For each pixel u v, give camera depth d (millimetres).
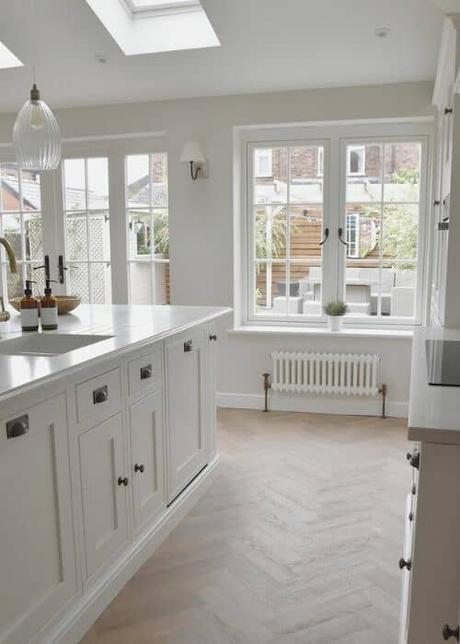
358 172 4363
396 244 4387
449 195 2689
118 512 2266
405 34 3502
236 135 4441
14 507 1657
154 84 4223
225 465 3465
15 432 1626
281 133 4426
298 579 2311
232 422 4273
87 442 2035
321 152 4402
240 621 2068
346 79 4027
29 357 1965
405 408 4336
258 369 4574
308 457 3568
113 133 4551
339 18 3393
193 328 3010
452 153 2660
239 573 2359
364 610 2113
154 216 4688
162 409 2656
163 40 3844
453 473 1312
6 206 4977
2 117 4781
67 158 4789
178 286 4605
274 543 2582
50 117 2766
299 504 2951
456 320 2756
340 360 4309
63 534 1897
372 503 2941
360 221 4414
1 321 2773
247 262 4641
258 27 3516
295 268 4578
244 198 4562
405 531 2551
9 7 3518
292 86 4156
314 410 4504
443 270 2902
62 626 1892
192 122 4398
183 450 2918
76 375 1897
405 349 4305
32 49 3877
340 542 2576
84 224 4824
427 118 4066
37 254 4965
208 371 3250
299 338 4469
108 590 2164
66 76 4164
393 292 4445
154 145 4605
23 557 1705
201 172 4426
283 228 4555
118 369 2248
